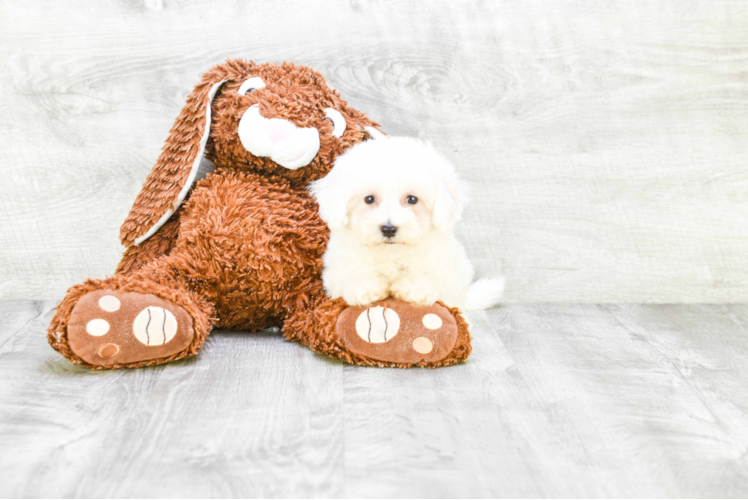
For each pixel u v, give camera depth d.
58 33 1.89
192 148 1.60
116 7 1.89
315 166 1.63
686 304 2.09
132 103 1.94
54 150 1.94
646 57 2.00
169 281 1.50
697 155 2.04
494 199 2.04
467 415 1.19
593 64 2.00
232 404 1.21
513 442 1.09
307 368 1.41
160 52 1.92
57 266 2.00
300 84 1.66
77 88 1.92
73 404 1.19
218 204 1.58
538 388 1.34
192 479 0.95
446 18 1.97
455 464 1.01
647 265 2.09
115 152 1.95
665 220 2.07
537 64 1.99
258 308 1.61
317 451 1.04
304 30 1.95
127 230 1.66
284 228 1.57
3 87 1.90
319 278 1.62
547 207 2.05
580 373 1.44
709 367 1.51
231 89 1.63
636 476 1.00
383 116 2.00
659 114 2.02
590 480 0.99
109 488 0.92
